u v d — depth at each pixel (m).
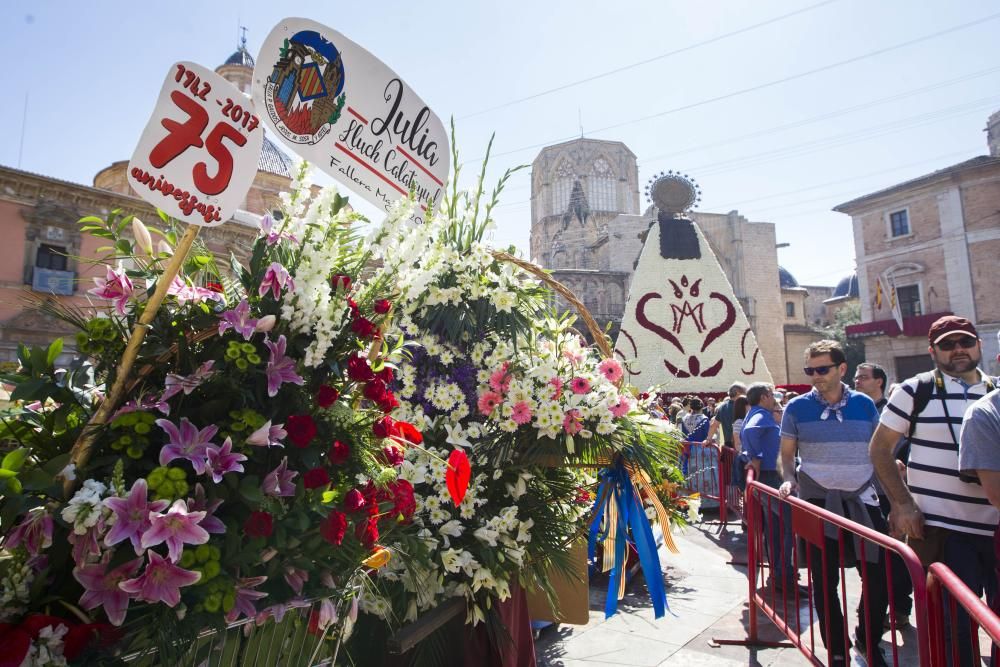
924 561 2.86
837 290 45.72
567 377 2.86
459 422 2.75
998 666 2.06
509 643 2.41
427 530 2.23
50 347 1.51
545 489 2.79
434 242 2.66
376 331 1.91
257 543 1.49
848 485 3.45
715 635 3.74
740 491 6.44
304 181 1.92
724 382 11.22
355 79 2.21
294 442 1.60
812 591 3.19
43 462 1.44
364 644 2.35
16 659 1.18
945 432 2.82
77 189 15.33
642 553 2.65
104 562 1.33
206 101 1.61
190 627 1.37
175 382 1.54
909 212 27.00
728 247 38.84
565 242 52.47
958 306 25.09
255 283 1.75
